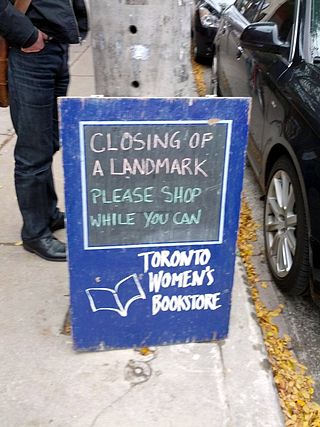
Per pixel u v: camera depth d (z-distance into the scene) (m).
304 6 3.49
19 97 2.71
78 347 2.46
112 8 2.04
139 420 2.18
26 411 2.21
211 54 7.96
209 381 2.36
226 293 2.45
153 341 2.51
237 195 2.25
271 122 3.35
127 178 2.14
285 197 3.07
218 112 2.08
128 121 2.04
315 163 2.62
